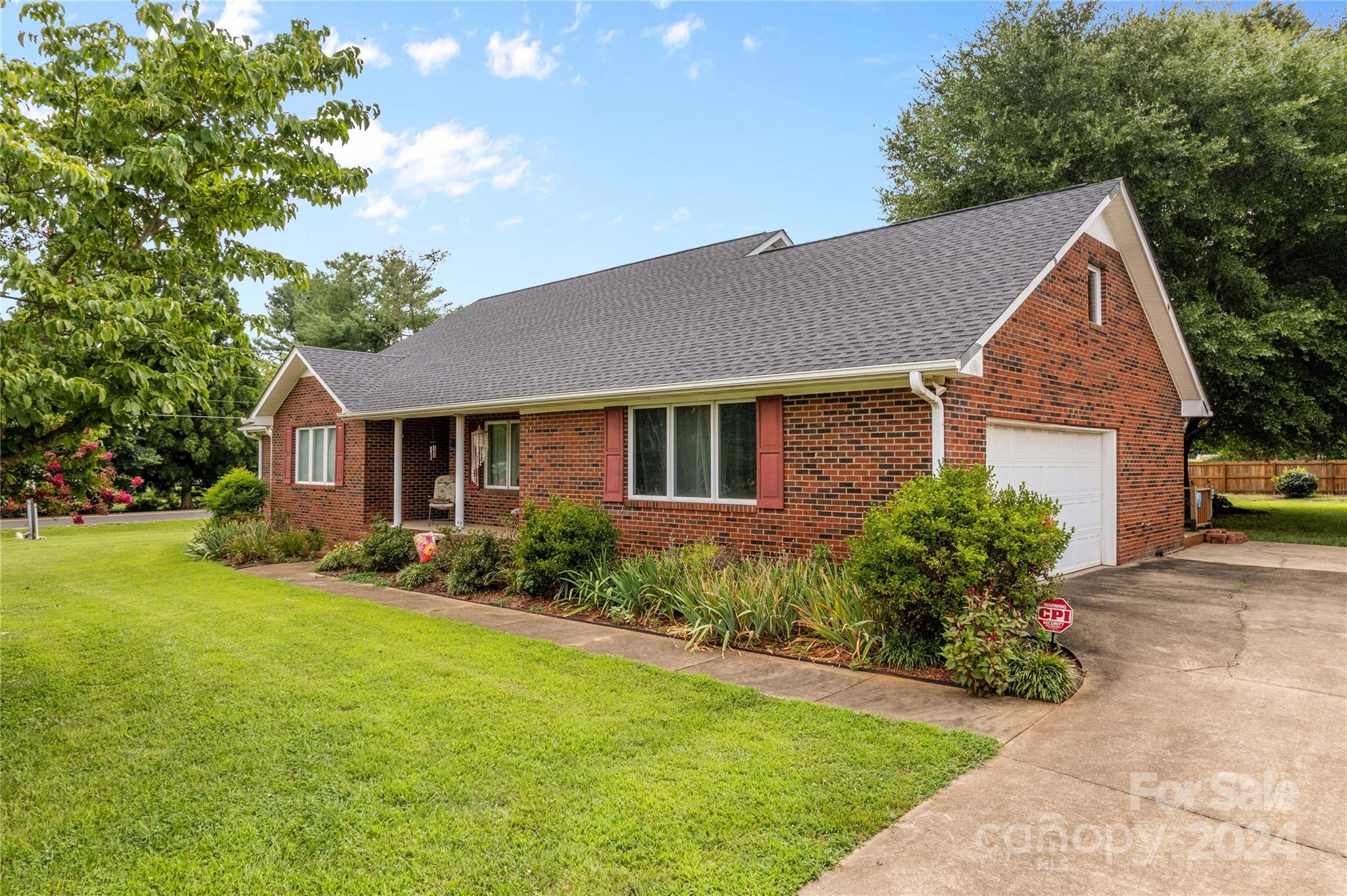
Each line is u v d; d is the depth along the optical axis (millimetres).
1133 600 9148
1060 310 10555
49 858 3502
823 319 10156
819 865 3346
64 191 4832
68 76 5148
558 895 3158
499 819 3797
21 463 5918
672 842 3551
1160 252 17938
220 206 5887
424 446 16703
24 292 4578
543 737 4910
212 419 34188
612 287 16969
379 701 5703
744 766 4406
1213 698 5590
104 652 7285
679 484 10711
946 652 5840
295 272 6457
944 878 3246
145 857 3500
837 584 7711
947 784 4172
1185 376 14211
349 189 6305
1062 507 10875
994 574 6234
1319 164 16016
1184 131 17141
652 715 5332
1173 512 14375
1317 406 16703
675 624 8273
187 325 5723
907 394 8375
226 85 5461
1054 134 18578
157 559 15281
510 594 10352
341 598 10344
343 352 18062
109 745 4867
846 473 8836
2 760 4652
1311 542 15539
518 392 12383
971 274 9750
